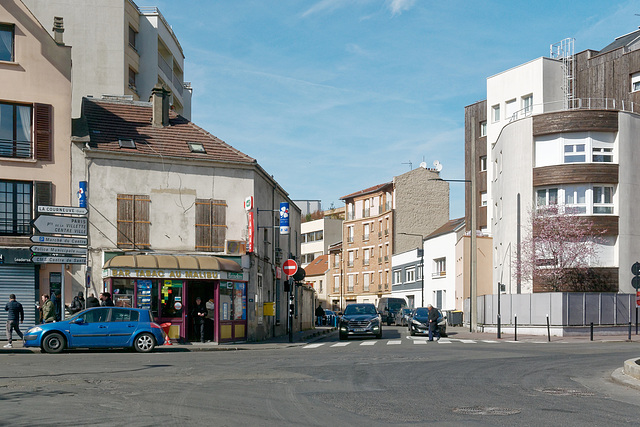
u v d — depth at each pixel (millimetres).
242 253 28031
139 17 41656
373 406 9891
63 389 11617
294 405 9977
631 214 35500
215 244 27719
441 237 58188
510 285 38188
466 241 47906
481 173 52500
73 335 20266
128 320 20938
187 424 8469
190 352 21719
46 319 22250
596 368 15578
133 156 26734
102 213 26188
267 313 30125
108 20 38656
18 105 25656
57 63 26281
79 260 22219
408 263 67375
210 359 17984
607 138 35781
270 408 9711
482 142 52438
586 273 35031
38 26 26094
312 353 20516
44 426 8281
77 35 38312
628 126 35781
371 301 77438
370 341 28812
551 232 34906
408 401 10383
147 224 26750
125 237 26406
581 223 35031
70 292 25656
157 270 24891
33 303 25234
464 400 10500
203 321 25516
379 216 76438
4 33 25766
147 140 27953
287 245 38906
